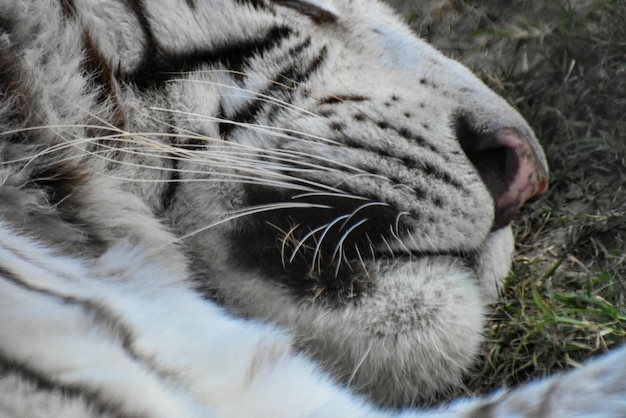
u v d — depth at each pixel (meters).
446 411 2.39
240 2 2.48
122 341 2.36
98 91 2.44
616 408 2.38
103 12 2.45
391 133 2.46
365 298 2.43
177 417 2.34
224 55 2.47
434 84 2.48
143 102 2.45
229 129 2.46
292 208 2.44
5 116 2.42
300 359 2.41
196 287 2.43
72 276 2.39
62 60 2.44
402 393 2.45
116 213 2.43
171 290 2.41
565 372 2.43
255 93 2.47
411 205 2.45
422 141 2.46
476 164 2.47
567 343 2.50
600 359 2.40
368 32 2.50
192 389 2.36
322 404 2.38
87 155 2.44
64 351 2.34
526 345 2.51
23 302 2.36
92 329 2.36
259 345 2.39
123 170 2.44
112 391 2.33
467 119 2.48
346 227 2.44
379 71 2.48
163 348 2.37
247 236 2.44
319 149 2.45
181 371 2.36
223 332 2.40
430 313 2.44
